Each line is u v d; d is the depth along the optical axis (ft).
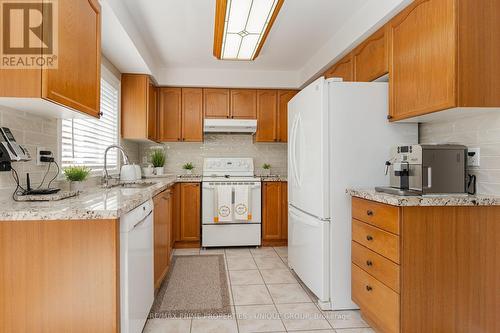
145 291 6.31
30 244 4.61
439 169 6.05
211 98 14.15
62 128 7.27
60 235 4.63
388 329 5.84
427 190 5.99
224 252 12.62
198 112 14.07
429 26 6.04
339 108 7.50
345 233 7.52
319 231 7.63
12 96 4.29
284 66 13.53
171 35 10.03
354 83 7.54
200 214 13.32
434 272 5.61
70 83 5.06
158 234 8.25
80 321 4.67
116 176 10.61
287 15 8.86
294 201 9.53
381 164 7.61
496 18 5.54
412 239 5.55
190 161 15.02
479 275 5.74
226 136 15.24
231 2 6.71
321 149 7.48
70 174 6.79
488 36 5.51
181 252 12.60
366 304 6.64
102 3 6.59
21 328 4.61
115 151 11.08
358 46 9.08
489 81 5.52
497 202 5.62
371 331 6.57
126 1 7.84
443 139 7.29
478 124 6.38
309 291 8.66
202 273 10.07
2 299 4.59
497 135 5.99
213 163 14.62
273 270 10.39
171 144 14.96
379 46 7.93
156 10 8.36
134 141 13.58
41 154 6.21
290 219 10.03
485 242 5.76
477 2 5.49
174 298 8.17
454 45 5.41
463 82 5.45
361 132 7.56
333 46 10.29
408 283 5.54
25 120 5.77
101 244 4.67
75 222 4.65
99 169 9.64
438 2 5.79
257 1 6.68
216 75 13.87
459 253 5.69
